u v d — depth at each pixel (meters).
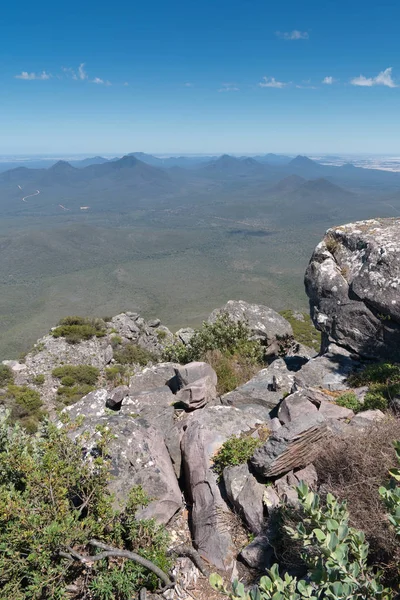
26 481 5.98
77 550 6.16
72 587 5.84
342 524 3.79
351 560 4.25
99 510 6.14
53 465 6.04
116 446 7.91
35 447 7.30
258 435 8.35
